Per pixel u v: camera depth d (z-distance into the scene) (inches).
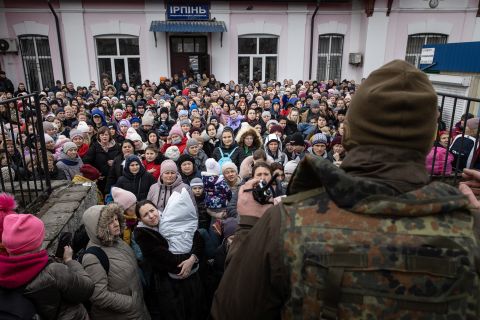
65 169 167.8
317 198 31.3
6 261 60.4
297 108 320.8
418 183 29.5
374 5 535.5
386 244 27.5
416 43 565.3
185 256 100.1
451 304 26.7
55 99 362.3
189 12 538.3
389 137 30.0
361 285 27.3
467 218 28.7
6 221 63.2
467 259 26.9
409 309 26.9
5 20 519.2
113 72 555.2
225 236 111.8
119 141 239.5
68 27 527.2
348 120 32.9
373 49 551.5
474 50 230.5
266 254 30.8
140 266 107.4
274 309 31.6
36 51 538.3
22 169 142.6
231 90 499.2
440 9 547.8
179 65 566.9
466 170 46.5
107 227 90.4
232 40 558.9
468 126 140.2
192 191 139.3
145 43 546.6
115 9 530.6
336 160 180.5
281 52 569.6
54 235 97.3
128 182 153.4
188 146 186.1
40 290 62.6
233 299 32.9
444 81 248.1
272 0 546.3
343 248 28.0
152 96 430.6
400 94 29.3
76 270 76.2
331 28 567.2
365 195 28.6
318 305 28.2
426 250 27.0
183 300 99.6
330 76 591.5
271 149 189.6
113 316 87.7
